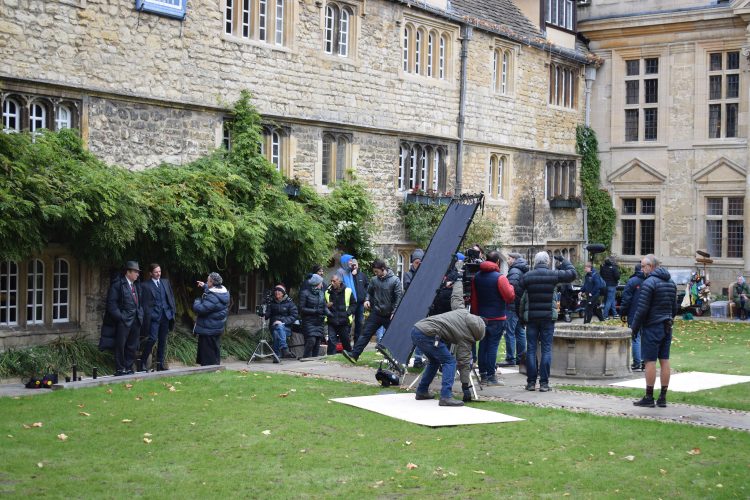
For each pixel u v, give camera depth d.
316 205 19.20
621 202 31.00
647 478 8.16
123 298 13.73
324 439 9.41
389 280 14.03
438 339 11.16
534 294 12.19
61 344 14.46
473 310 12.78
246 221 16.34
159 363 14.41
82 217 13.58
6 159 12.94
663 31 29.78
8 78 14.46
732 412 11.00
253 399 11.47
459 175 24.62
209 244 15.27
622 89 30.61
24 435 9.39
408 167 23.14
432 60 24.05
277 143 19.59
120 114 16.25
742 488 7.89
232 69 18.28
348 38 21.28
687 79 29.55
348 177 20.80
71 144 14.77
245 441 9.30
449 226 12.73
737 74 28.86
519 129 27.25
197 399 11.45
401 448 9.10
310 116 20.11
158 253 15.48
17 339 14.26
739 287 26.55
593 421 10.30
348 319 16.80
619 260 30.89
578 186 30.16
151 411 10.66
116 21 16.11
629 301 14.00
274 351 16.30
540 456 8.85
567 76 29.94
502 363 15.02
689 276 29.00
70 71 15.41
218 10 17.95
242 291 18.31
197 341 16.00
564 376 13.55
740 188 28.72
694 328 22.92
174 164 17.12
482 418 10.39
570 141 29.88
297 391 12.09
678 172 29.77
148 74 16.69
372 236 21.09
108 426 9.88
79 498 7.41
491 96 25.92
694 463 8.67
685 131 29.66
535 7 28.42
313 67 20.14
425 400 11.46
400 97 22.67
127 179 14.91
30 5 14.79
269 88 19.12
